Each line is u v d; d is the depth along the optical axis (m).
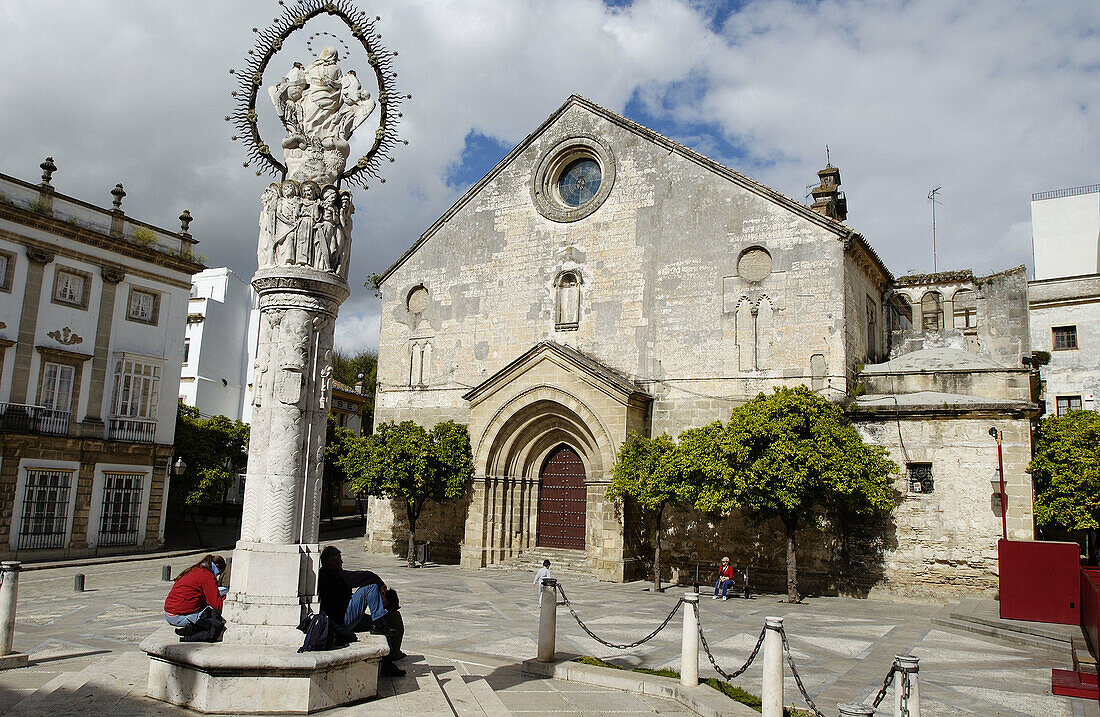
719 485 26.16
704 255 32.62
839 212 38.69
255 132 12.15
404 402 39.09
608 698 12.47
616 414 31.11
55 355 35.06
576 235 35.72
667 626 19.86
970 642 19.11
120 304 38.31
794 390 26.64
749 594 27.94
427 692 10.79
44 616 18.97
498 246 37.75
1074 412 31.08
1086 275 44.75
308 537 11.17
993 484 26.19
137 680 10.55
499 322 37.09
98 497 36.53
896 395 29.55
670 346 32.81
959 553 26.36
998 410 26.33
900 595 26.95
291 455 11.08
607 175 35.31
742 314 31.53
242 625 10.26
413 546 33.91
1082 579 19.53
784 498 24.72
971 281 39.25
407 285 40.09
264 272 11.55
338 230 12.07
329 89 12.44
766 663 11.03
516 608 22.41
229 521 53.22
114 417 37.41
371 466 33.62
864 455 25.55
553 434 34.22
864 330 33.03
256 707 9.25
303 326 11.55
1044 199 51.78
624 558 30.03
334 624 10.45
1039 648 18.38
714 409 31.47
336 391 64.88
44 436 34.09
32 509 33.81
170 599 11.08
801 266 30.56
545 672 13.94
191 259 41.59
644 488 27.89
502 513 34.00
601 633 18.61
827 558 27.97
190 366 55.16
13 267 33.78
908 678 9.03
